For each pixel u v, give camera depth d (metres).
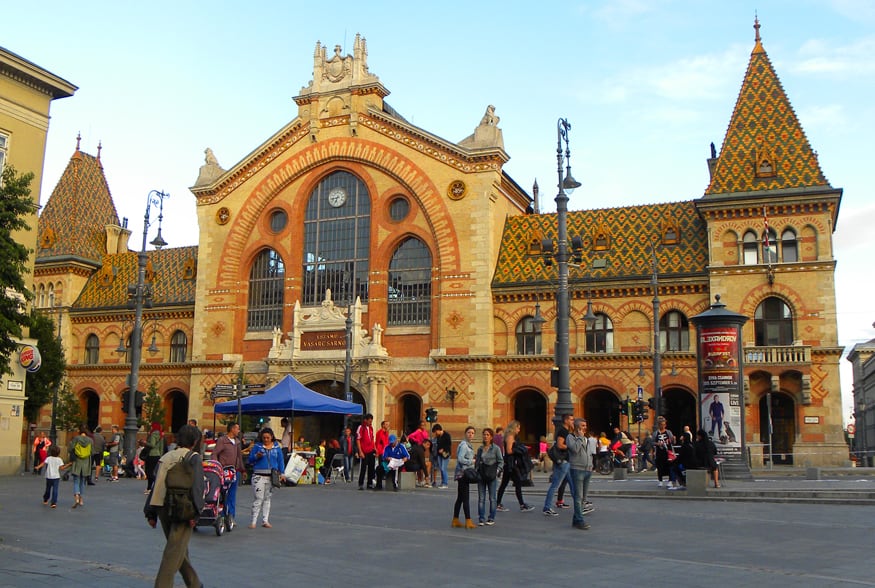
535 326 58.09
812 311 51.19
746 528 20.97
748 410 51.50
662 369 54.53
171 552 11.96
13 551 16.91
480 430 56.41
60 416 65.00
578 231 60.25
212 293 66.12
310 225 64.62
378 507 26.92
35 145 46.81
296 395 41.34
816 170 52.88
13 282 24.67
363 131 63.09
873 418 134.62
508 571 15.21
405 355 59.88
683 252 56.34
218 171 68.44
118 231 80.06
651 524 21.91
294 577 14.62
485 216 58.81
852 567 15.44
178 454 12.41
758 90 56.78
